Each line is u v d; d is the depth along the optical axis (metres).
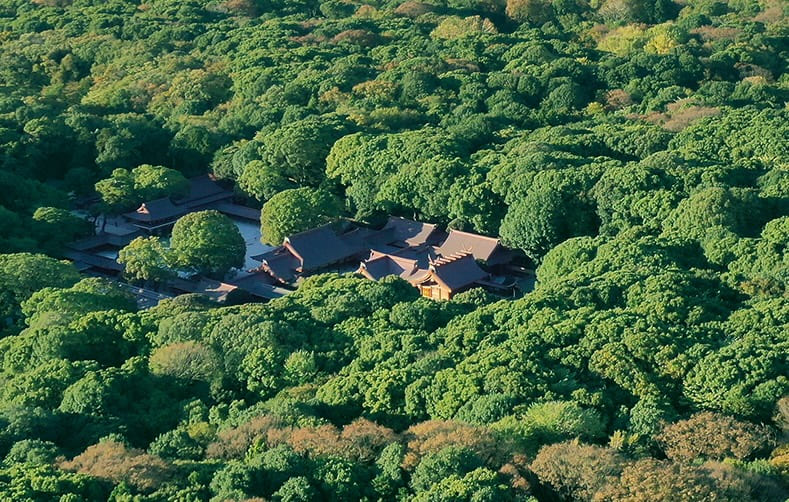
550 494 198.50
